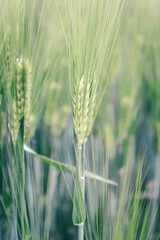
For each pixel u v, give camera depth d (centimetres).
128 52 81
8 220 57
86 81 46
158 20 93
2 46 52
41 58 55
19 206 50
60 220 70
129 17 87
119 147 66
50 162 54
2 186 58
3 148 57
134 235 50
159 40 86
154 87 76
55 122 67
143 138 74
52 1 63
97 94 48
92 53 46
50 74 63
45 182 65
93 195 65
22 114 49
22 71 49
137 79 76
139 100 77
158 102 74
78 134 47
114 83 76
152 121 73
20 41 50
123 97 68
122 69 74
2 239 58
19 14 49
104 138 64
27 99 51
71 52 46
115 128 68
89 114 47
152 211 62
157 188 63
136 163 68
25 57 50
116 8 46
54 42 60
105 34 46
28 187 57
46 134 67
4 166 57
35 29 58
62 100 70
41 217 61
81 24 45
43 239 55
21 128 49
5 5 51
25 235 50
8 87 50
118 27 47
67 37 47
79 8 44
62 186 69
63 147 68
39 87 56
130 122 67
